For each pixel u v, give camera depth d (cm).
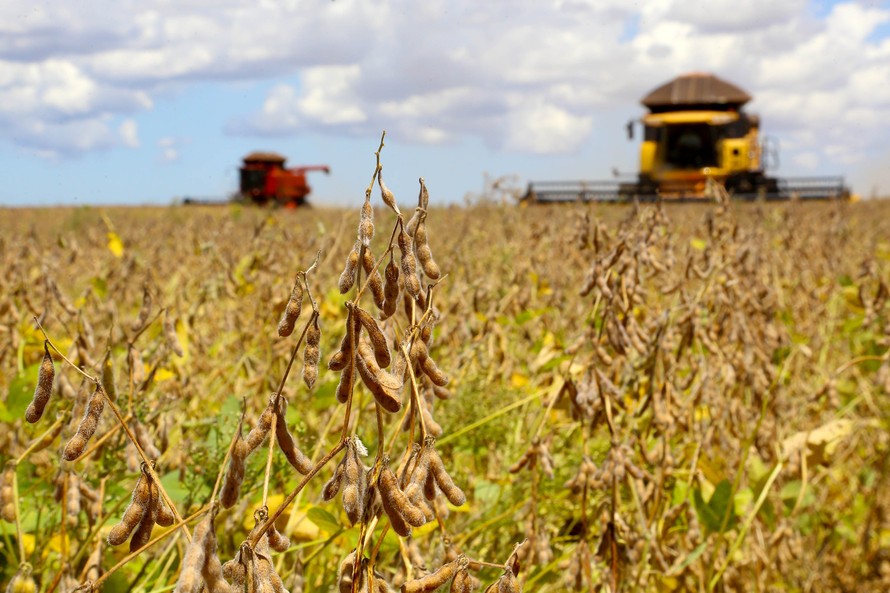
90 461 317
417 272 201
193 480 335
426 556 371
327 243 660
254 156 5541
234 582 161
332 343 558
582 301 638
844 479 622
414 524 175
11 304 475
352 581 182
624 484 401
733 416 452
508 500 426
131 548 170
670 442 427
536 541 342
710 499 390
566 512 428
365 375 176
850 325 625
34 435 384
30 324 508
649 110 3978
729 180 3800
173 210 2289
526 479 411
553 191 3275
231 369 543
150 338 468
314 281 538
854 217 1535
